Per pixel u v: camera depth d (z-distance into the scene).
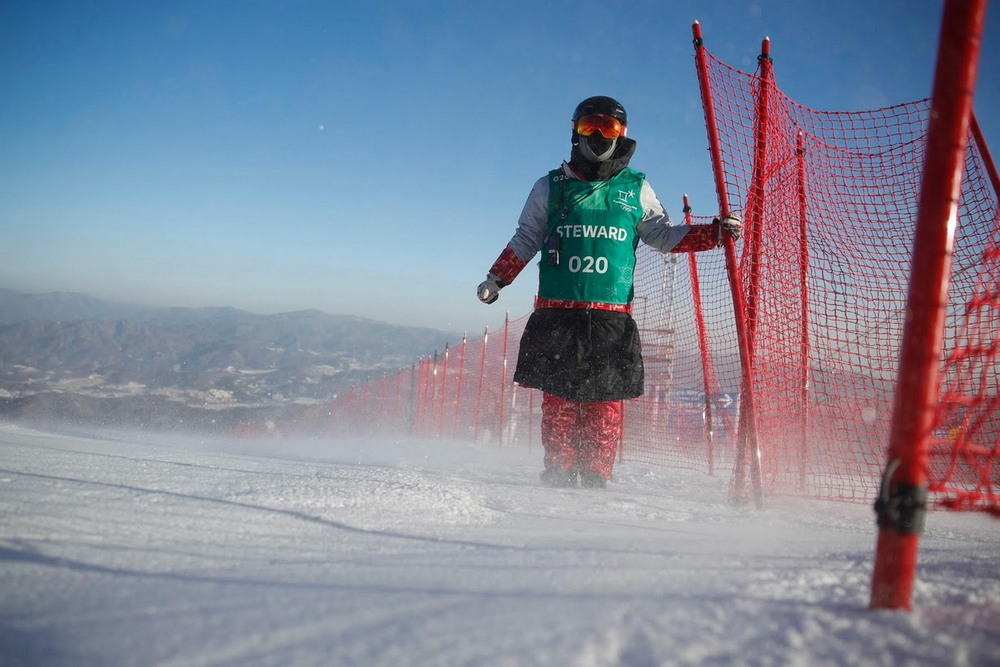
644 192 4.46
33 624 0.90
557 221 4.40
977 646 0.88
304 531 1.80
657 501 3.35
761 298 3.99
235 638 0.86
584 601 1.04
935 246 1.16
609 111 4.32
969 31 1.18
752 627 0.92
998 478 1.93
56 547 1.39
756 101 4.01
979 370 2.21
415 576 1.25
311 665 0.77
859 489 4.18
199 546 1.52
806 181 4.38
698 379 6.27
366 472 3.18
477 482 3.58
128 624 0.91
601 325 4.30
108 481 2.45
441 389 20.14
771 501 3.89
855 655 0.84
